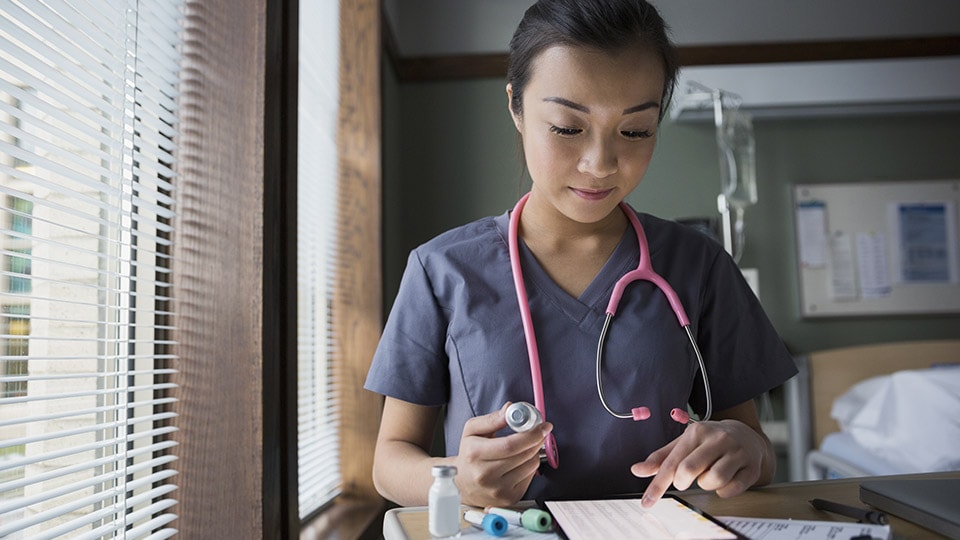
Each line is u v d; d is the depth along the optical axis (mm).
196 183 1133
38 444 932
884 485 748
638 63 803
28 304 921
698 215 3012
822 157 3049
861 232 3010
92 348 1036
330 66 2238
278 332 1175
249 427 1098
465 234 1005
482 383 913
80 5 957
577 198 859
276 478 1148
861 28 3064
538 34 849
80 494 1002
